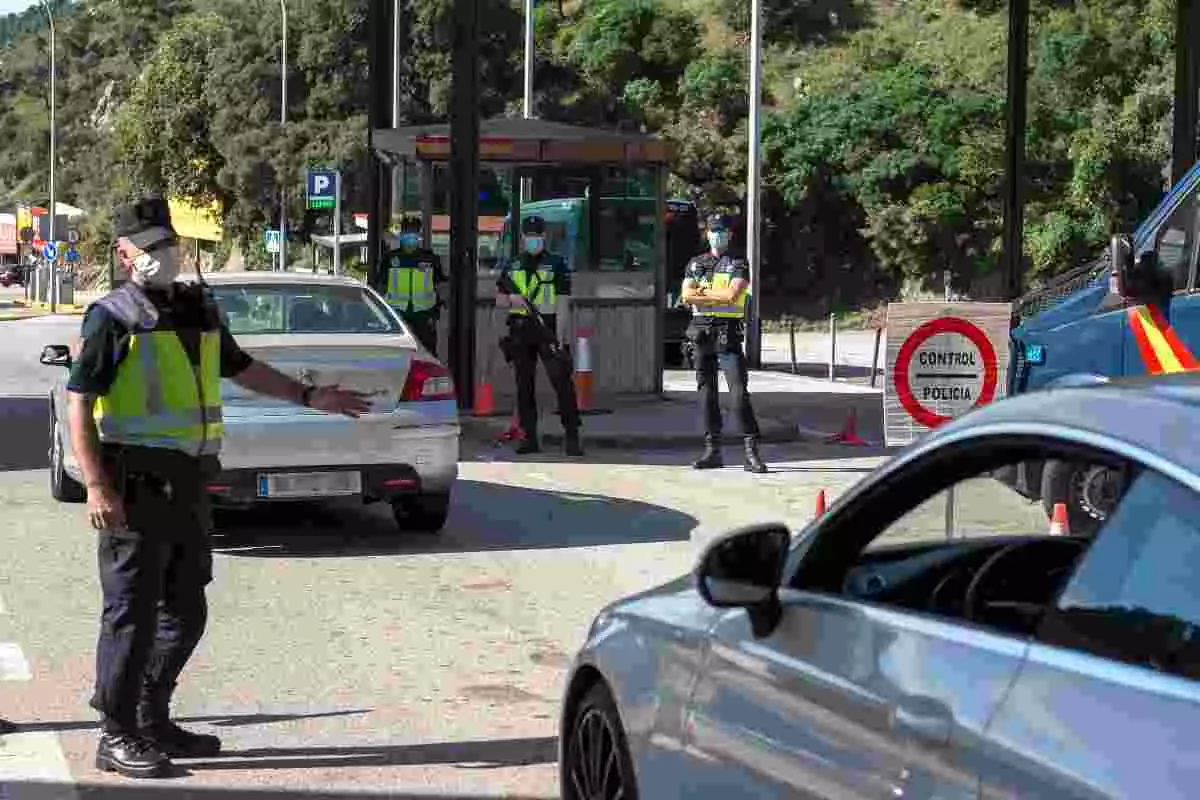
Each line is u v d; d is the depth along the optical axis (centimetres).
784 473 1764
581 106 7406
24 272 10569
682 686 484
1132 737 318
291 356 1223
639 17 7525
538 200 2416
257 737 780
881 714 387
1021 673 354
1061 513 408
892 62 6969
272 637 982
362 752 758
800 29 7581
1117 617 343
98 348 703
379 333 1312
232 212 8925
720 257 1780
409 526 1347
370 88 2564
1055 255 5872
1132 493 355
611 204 2448
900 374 1186
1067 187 6041
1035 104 6197
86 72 15475
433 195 2409
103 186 12394
